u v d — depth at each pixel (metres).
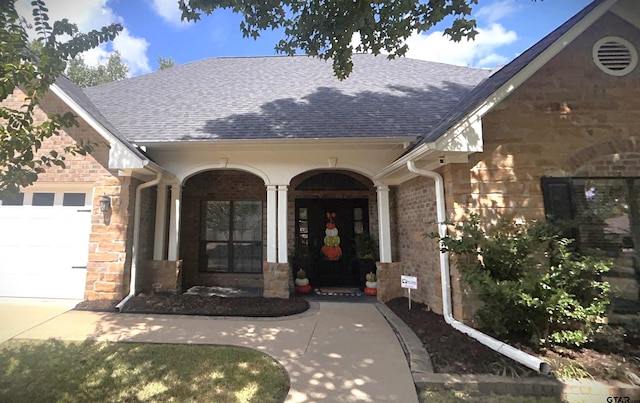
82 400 3.35
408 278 6.64
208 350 4.65
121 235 6.93
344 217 10.09
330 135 7.35
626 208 5.41
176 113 8.55
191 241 10.00
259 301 7.16
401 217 8.14
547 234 4.88
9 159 2.95
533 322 4.47
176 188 8.05
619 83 5.68
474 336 4.86
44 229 7.20
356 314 6.62
